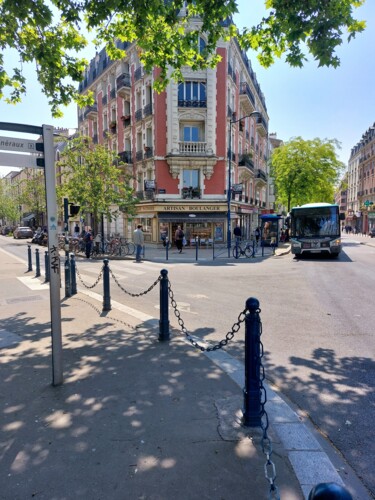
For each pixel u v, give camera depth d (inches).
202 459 100.0
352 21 223.5
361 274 470.6
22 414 124.3
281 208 2460.6
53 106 319.0
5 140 134.6
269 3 245.0
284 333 222.5
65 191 898.7
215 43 277.6
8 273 518.9
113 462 98.7
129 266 610.5
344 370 167.5
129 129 1178.0
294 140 1283.2
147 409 127.2
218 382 149.1
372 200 2273.6
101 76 1360.7
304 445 106.9
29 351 186.5
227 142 1023.0
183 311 281.6
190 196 1011.3
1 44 280.5
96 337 209.9
